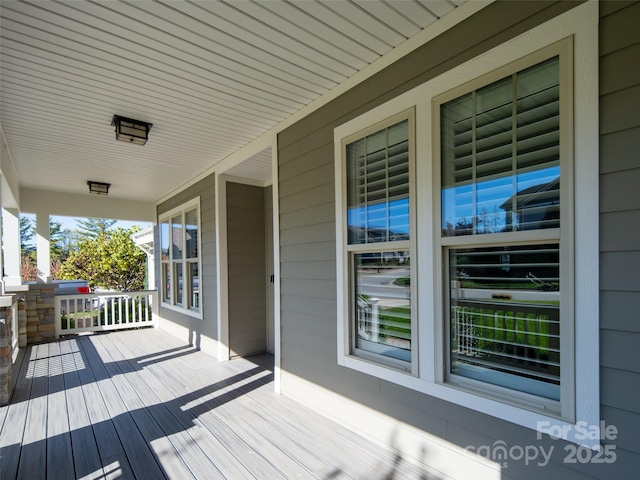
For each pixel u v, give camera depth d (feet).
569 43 5.24
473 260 6.70
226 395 11.48
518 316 6.06
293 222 10.96
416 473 7.04
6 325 11.17
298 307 10.77
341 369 9.20
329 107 9.53
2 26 6.52
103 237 58.75
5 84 8.69
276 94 9.66
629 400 4.72
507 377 6.18
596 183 4.99
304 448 8.10
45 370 14.43
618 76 4.83
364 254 8.89
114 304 25.14
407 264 7.78
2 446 8.39
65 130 11.73
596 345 4.98
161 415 10.00
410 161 7.47
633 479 4.68
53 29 6.68
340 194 9.18
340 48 7.68
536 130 5.76
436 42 6.97
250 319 16.79
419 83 7.30
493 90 6.31
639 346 4.64
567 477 5.25
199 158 15.25
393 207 8.04
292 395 11.02
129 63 7.93
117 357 16.42
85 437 8.78
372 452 7.86
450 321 7.05
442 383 6.89
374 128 8.27
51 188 20.17
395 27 7.06
